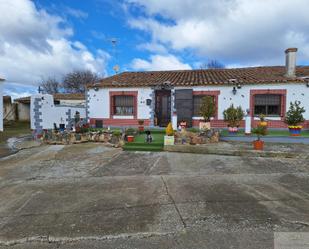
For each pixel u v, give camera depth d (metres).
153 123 13.03
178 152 8.29
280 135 9.73
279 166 6.46
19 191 4.80
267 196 4.36
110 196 4.46
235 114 10.62
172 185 5.02
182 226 3.28
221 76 14.03
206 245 2.81
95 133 10.56
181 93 12.62
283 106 11.58
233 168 6.29
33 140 11.38
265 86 11.72
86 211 3.82
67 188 4.93
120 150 8.69
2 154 8.30
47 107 12.28
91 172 6.10
